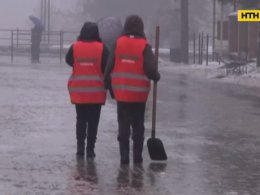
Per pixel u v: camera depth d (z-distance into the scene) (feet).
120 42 78.02
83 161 79.87
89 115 82.28
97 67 81.97
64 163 78.38
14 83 193.88
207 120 122.42
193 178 71.41
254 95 176.76
